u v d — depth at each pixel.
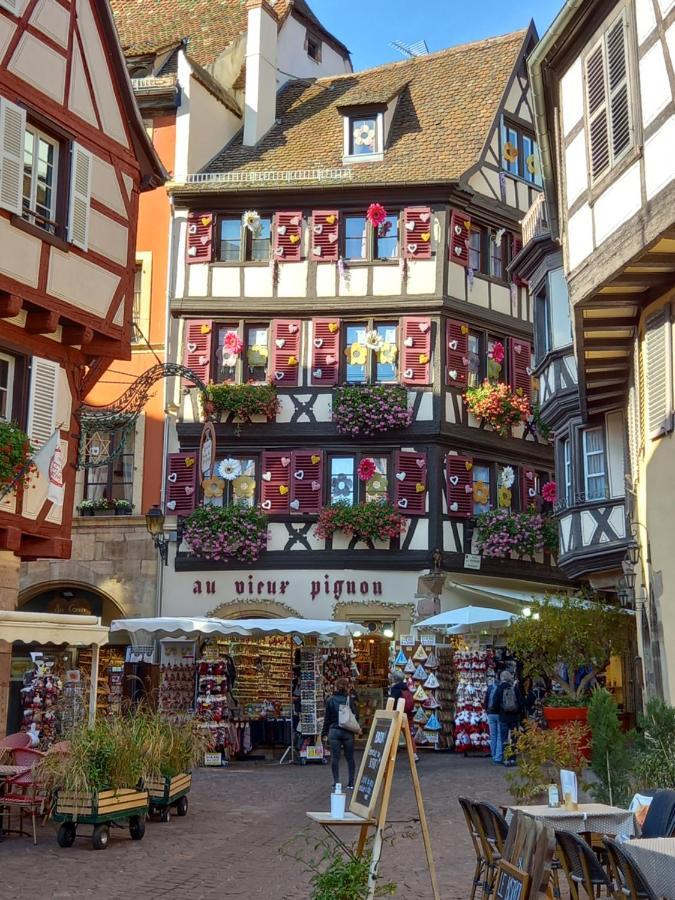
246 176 24.83
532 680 20.56
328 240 24.42
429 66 28.00
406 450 23.64
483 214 25.16
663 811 6.98
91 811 9.88
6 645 13.65
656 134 10.87
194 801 13.35
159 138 25.47
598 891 6.32
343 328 24.38
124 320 15.15
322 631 18.12
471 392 24.19
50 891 8.09
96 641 12.02
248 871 9.01
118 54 15.28
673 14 10.55
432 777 15.66
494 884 6.92
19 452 13.01
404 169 24.66
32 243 13.47
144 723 11.45
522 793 10.03
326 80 28.91
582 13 12.50
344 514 23.02
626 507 17.22
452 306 24.12
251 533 23.23
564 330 19.31
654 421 12.99
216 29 28.55
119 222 15.22
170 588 23.77
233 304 24.48
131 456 24.34
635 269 11.86
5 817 11.29
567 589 25.80
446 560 23.19
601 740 9.85
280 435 23.89
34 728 16.55
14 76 13.43
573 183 13.19
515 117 26.12
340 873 6.39
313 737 18.48
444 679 20.72
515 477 25.12
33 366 13.96
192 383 24.25
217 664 18.45
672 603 12.68
